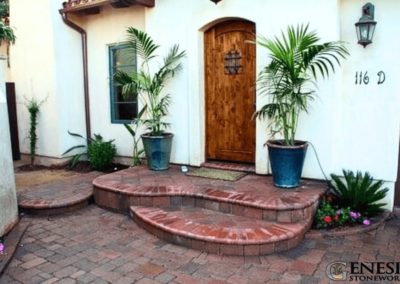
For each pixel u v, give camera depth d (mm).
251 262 3025
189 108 5289
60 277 2828
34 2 6305
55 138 6496
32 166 6656
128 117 6363
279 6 4367
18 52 6766
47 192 4734
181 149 5477
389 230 3670
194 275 2832
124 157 6461
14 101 7047
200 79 5219
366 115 4102
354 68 4105
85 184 5152
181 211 3881
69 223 3998
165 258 3127
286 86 4020
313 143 4324
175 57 5238
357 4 4020
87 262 3074
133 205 4152
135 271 2910
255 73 4875
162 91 5520
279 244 3184
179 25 5227
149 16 5512
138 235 3641
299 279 2746
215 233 3252
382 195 3875
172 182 4484
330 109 4172
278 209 3484
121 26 6148
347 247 3291
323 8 4090
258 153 4695
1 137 3564
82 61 6699
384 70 3943
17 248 3348
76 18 6473
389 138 4004
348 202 3951
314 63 3938
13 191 3844
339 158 4320
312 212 3658
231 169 5000
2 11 8922
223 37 5098
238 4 4676
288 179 4047
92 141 6578
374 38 3951
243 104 5059
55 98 6344
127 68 6258
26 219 4102
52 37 6164
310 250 3236
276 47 4027
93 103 6766
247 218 3627
